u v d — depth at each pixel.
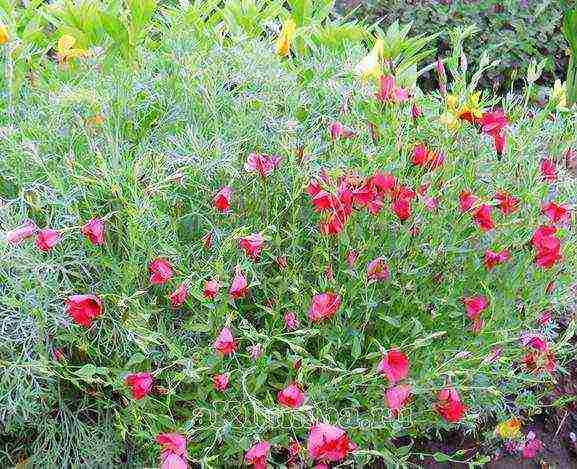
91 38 2.87
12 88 2.43
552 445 2.42
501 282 2.18
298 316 2.04
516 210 2.17
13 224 1.87
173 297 1.83
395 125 2.17
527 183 2.18
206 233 2.08
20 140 2.11
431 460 2.32
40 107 2.24
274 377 2.12
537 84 4.52
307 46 3.06
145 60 2.57
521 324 2.14
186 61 2.30
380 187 2.00
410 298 2.13
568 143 2.44
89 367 1.79
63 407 1.95
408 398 2.02
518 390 2.41
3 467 2.04
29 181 2.06
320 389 1.88
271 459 1.97
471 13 4.45
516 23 4.42
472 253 2.19
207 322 1.90
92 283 1.97
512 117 2.44
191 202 2.06
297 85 2.40
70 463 1.98
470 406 2.17
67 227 1.81
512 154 2.23
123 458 2.08
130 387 1.82
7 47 2.29
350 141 2.20
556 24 4.46
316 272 2.09
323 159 2.20
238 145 2.09
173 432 1.83
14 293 1.82
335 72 2.56
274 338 1.90
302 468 2.04
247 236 1.86
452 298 2.09
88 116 2.16
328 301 1.88
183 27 2.71
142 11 2.70
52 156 2.10
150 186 1.84
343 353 2.16
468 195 2.07
